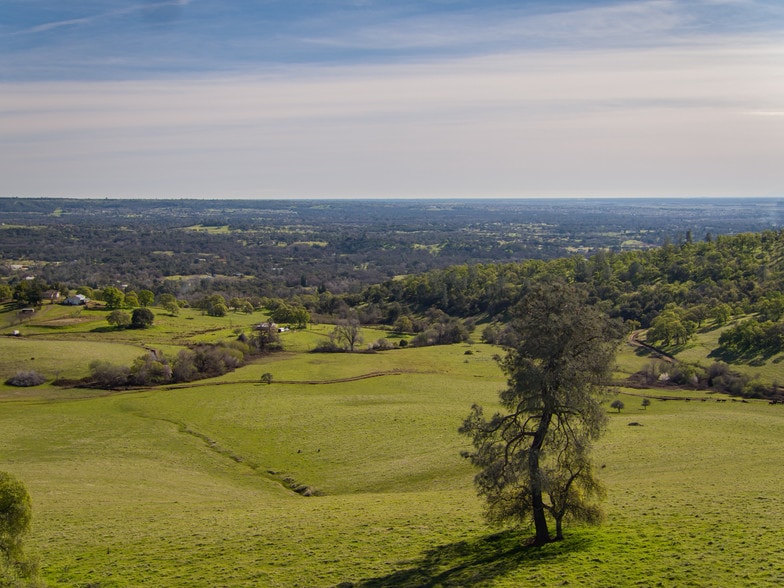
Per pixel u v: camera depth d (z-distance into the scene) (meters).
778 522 33.06
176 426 79.69
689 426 71.19
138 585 31.11
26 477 55.91
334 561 33.28
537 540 33.47
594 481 33.59
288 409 86.69
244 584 30.73
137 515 43.72
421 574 30.62
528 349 32.16
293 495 55.03
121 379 104.38
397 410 83.56
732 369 112.69
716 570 27.67
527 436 34.59
